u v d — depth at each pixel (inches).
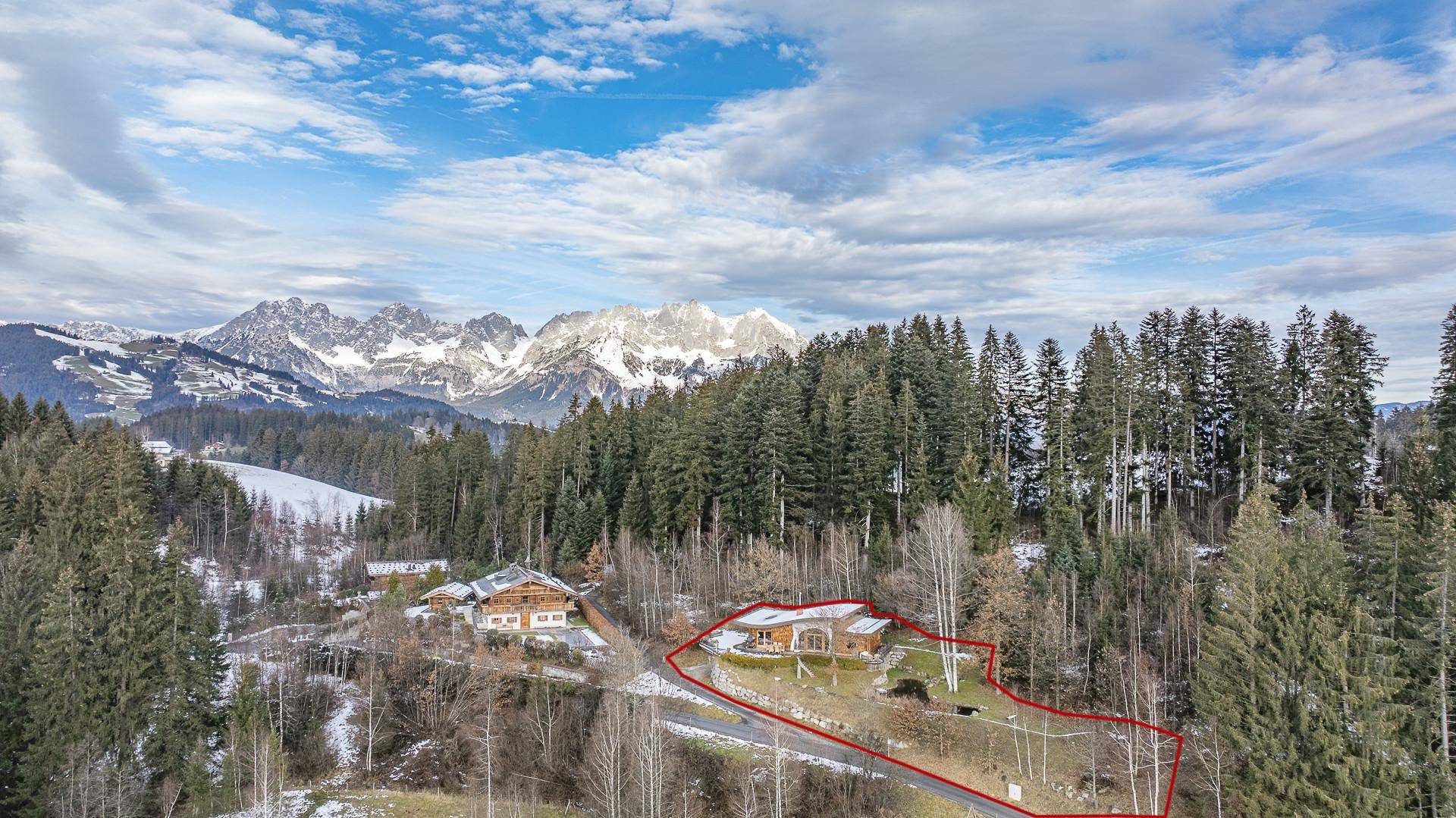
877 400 3587.6
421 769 2498.8
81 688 2081.7
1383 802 1509.6
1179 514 3476.9
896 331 4557.1
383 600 3371.1
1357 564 1975.9
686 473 3676.2
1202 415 3720.5
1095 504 3373.5
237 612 3932.1
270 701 2603.3
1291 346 3452.3
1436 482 2394.2
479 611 3558.1
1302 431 3122.5
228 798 2172.7
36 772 1983.3
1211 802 1819.6
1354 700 1571.1
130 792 2038.6
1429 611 1659.7
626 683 2487.7
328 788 2400.3
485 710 2588.6
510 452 5935.0
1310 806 1583.4
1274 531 2054.6
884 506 3415.4
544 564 4143.7
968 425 3516.2
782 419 3457.2
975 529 2967.5
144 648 2190.0
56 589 2119.8
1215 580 2356.1
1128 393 3373.5
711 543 3516.2
